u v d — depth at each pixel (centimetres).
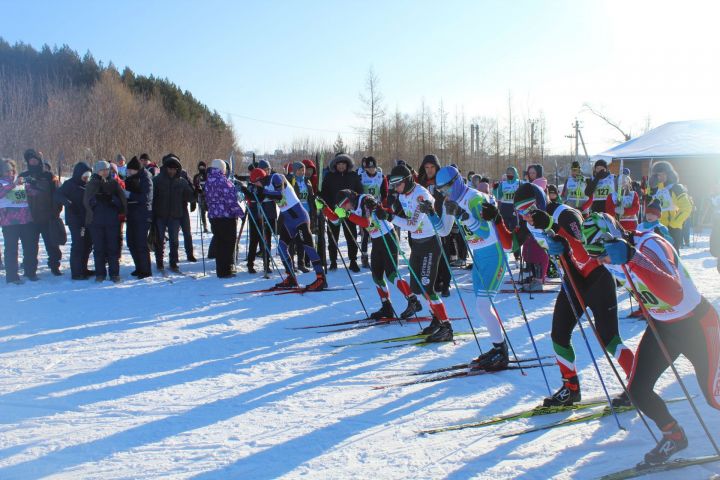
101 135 2888
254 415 388
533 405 395
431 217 518
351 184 938
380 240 625
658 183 923
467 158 3722
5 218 831
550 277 907
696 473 292
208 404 408
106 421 381
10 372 479
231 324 635
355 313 682
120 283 861
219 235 909
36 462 325
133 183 886
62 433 363
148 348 546
